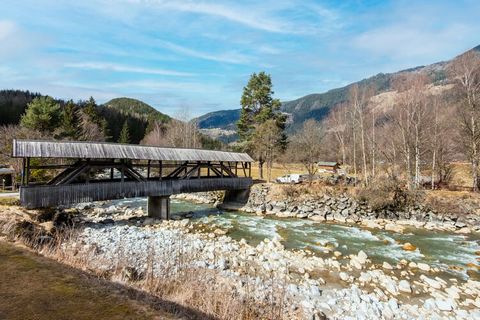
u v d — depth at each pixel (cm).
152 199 2531
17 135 3681
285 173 4872
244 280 1191
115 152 2205
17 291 514
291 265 1484
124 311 463
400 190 2873
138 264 1223
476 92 3322
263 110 4353
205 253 1567
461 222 2597
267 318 796
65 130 4584
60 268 650
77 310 456
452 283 1369
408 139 3366
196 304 681
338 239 2058
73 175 2005
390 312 1050
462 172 3941
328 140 5731
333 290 1209
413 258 1697
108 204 3114
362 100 3834
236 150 4628
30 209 1853
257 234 2119
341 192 2980
